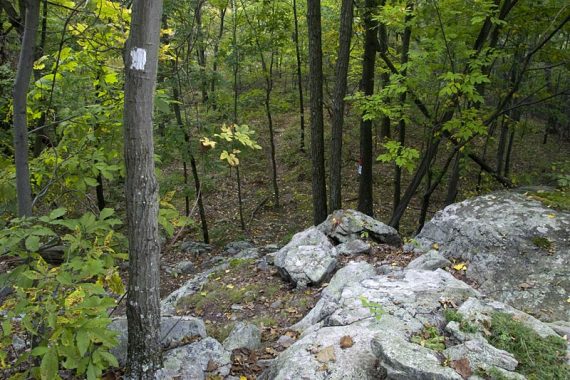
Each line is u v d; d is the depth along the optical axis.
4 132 5.84
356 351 3.28
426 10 7.24
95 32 3.98
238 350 4.15
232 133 3.68
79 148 3.58
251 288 6.30
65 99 5.21
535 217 5.78
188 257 11.53
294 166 18.98
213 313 5.85
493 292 4.96
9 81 6.59
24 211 3.27
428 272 4.92
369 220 7.34
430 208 15.18
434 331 3.55
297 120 23.06
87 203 4.72
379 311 3.85
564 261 5.08
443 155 17.81
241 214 14.13
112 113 3.84
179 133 9.96
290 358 3.32
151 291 3.10
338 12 13.66
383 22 7.49
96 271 2.67
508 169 17.12
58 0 3.74
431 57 7.30
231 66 13.37
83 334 2.46
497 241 5.57
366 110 8.03
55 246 3.23
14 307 2.65
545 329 3.58
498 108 8.30
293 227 14.13
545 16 8.16
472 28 7.34
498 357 3.13
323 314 4.57
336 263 6.31
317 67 8.75
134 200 2.94
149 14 2.68
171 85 9.62
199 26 10.08
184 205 16.12
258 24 13.42
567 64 8.42
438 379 2.75
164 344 4.02
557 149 21.47
